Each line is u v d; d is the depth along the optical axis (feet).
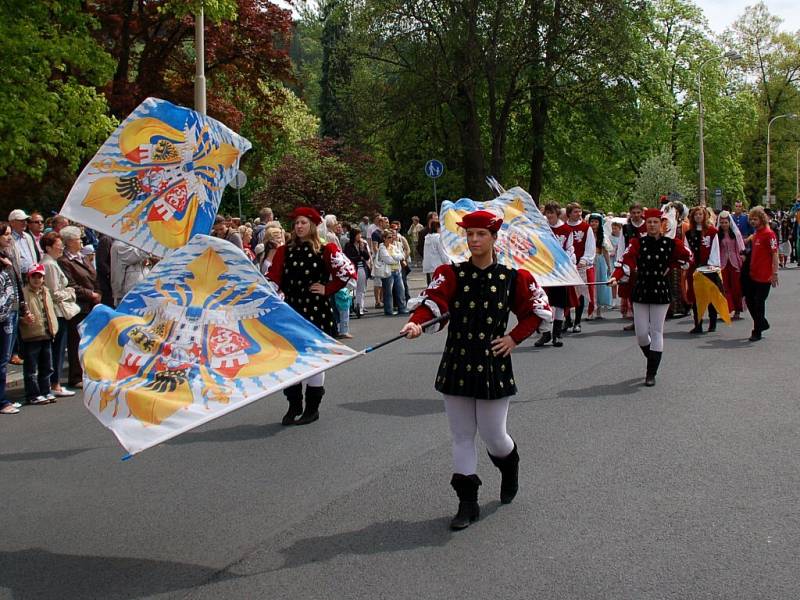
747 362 32.83
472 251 15.85
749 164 217.56
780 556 14.17
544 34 97.35
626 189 143.84
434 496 17.89
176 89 73.46
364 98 108.17
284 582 13.85
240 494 18.52
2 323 28.22
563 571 13.84
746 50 210.18
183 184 25.45
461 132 103.71
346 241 61.67
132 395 15.62
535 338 41.55
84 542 16.07
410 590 13.34
